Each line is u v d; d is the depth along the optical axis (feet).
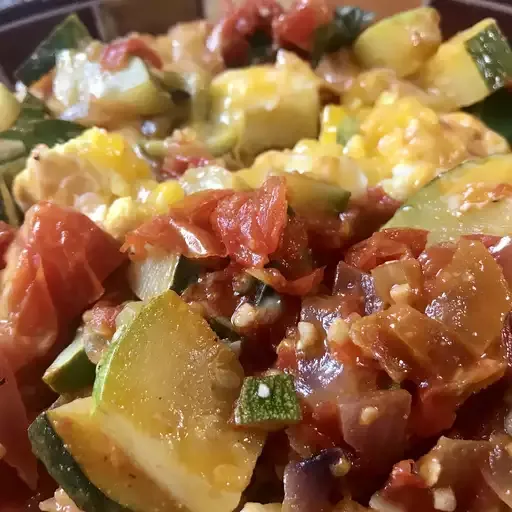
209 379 0.32
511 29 0.60
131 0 0.64
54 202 0.43
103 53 0.56
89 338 0.36
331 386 0.31
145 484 0.32
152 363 0.31
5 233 0.43
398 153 0.46
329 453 0.30
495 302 0.31
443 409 0.31
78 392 0.37
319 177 0.42
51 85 0.58
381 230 0.38
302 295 0.35
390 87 0.54
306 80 0.54
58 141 0.52
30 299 0.39
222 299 0.36
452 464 0.30
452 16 0.61
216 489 0.30
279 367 0.33
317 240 0.39
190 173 0.46
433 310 0.32
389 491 0.30
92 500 0.32
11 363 0.38
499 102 0.55
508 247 0.33
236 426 0.31
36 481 0.37
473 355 0.31
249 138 0.53
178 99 0.55
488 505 0.30
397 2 0.63
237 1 0.63
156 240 0.38
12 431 0.36
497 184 0.39
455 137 0.47
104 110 0.54
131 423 0.30
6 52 0.62
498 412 0.32
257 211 0.36
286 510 0.30
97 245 0.40
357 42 0.59
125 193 0.46
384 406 0.30
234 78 0.54
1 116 0.53
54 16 0.62
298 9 0.58
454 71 0.54
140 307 0.35
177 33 0.62
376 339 0.31
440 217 0.39
